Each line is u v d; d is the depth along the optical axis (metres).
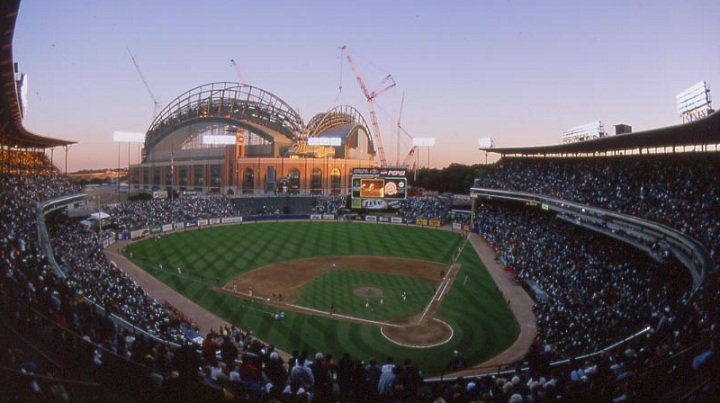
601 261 51.84
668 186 52.31
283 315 43.84
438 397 13.59
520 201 86.44
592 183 67.38
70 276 35.38
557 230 70.38
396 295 51.66
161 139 172.50
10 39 27.30
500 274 60.88
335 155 150.50
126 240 77.56
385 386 14.09
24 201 54.72
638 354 17.59
